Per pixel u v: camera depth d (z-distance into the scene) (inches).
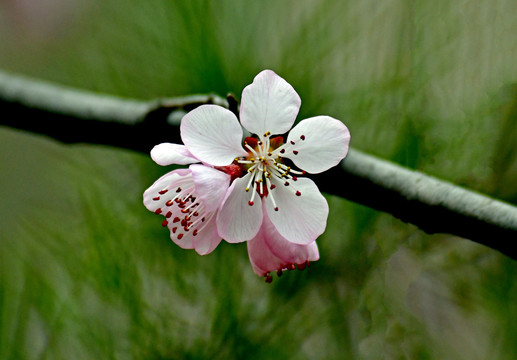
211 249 13.2
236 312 14.3
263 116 13.1
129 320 14.3
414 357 14.4
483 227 13.7
